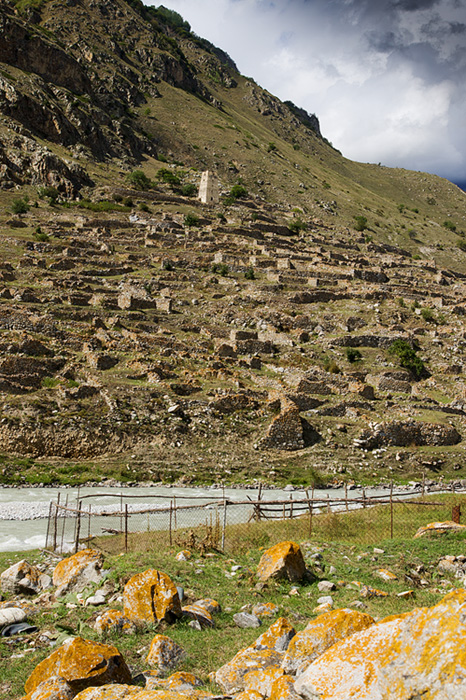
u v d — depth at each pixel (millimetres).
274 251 114562
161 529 28016
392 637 6531
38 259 83375
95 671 9133
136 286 80000
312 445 49125
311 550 19969
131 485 39906
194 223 127688
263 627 13242
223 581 16688
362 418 53094
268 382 57219
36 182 134375
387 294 95125
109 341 56719
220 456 45312
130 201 137250
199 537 22125
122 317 66562
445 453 51344
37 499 34719
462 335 81062
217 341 65688
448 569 18172
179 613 13297
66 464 41094
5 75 164500
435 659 5770
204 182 165125
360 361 70125
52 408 43750
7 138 141875
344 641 7184
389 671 6160
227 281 90250
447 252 197375
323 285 96625
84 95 195875
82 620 13273
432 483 47188
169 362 56062
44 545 25078
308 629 9461
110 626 12523
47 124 162500
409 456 50031
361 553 19938
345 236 171500
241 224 140625
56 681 8789
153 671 10391
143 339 59562
